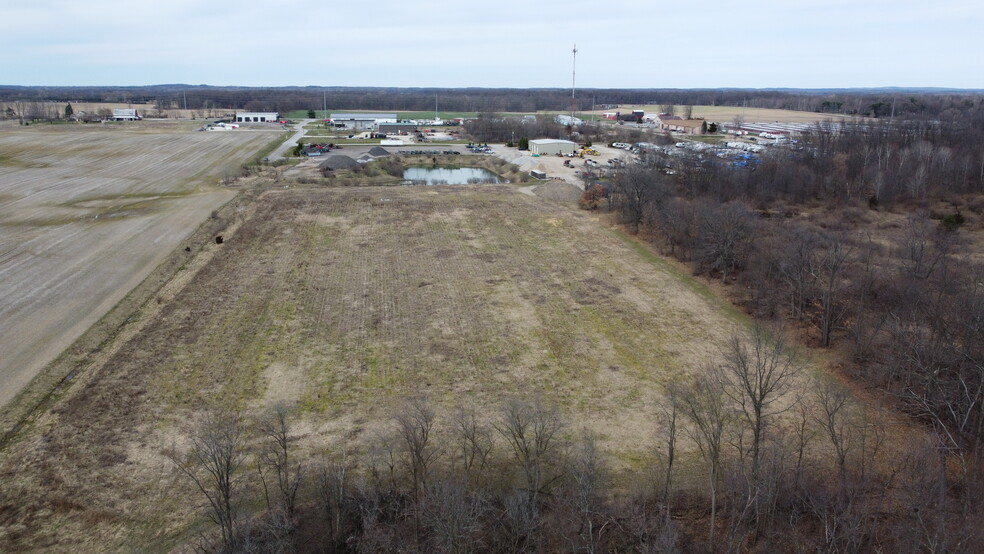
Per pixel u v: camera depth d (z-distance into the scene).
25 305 46.75
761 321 46.06
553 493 28.00
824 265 47.28
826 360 40.16
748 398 35.66
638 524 25.70
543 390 36.97
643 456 30.92
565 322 46.44
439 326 45.47
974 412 30.97
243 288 52.19
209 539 25.12
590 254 63.12
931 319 39.16
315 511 26.98
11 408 33.69
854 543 23.42
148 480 28.89
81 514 26.80
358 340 43.06
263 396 36.03
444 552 23.52
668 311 48.59
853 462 29.94
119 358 39.84
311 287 52.75
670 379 38.19
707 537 25.78
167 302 48.91
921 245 48.47
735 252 55.44
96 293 49.41
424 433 27.91
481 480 28.75
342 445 31.62
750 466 29.17
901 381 36.25
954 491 27.03
